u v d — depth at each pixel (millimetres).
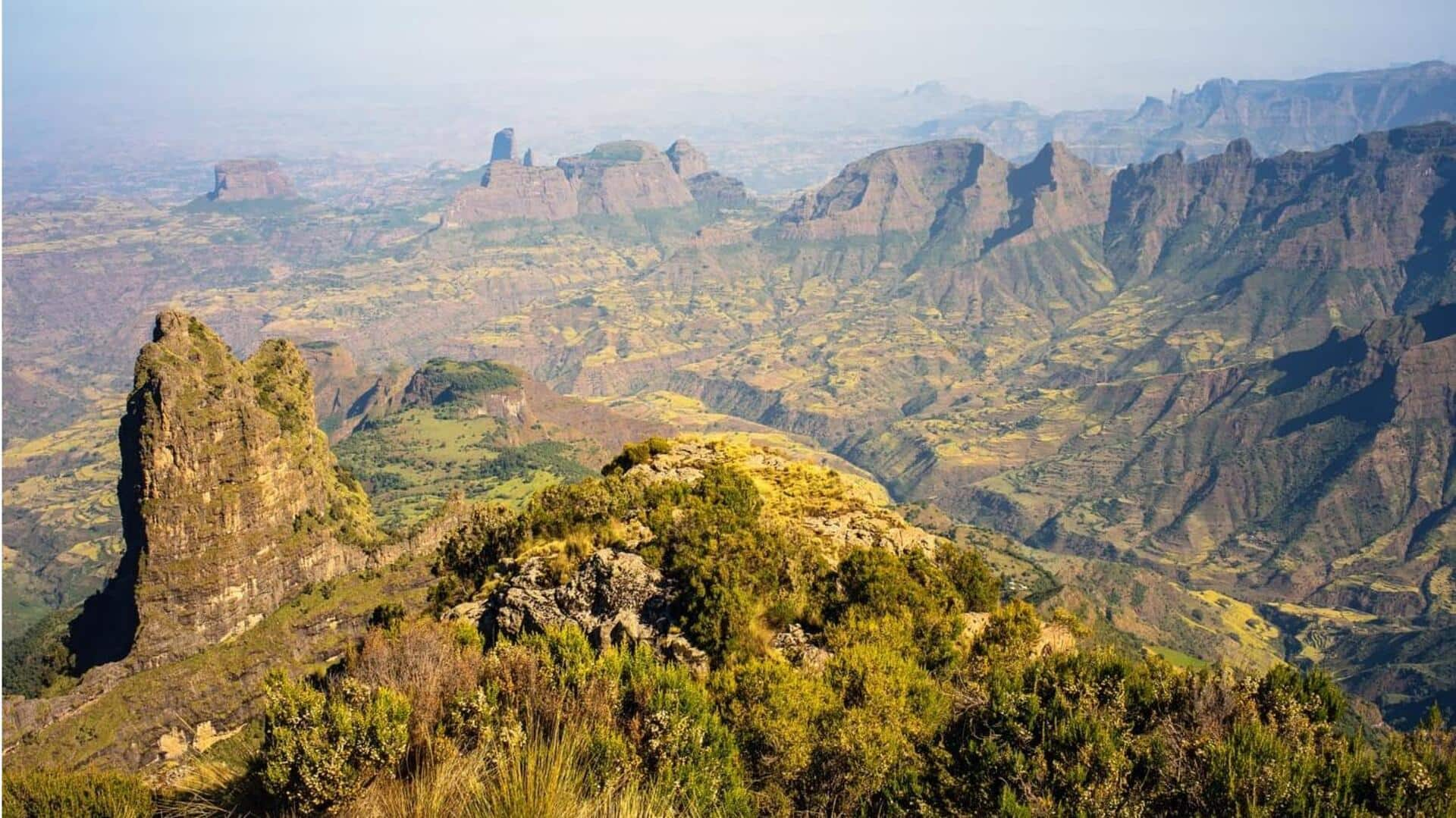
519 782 15086
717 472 38062
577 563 32094
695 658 25797
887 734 20266
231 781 19281
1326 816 15766
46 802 17547
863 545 35062
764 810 19672
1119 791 16969
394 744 17391
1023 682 21062
